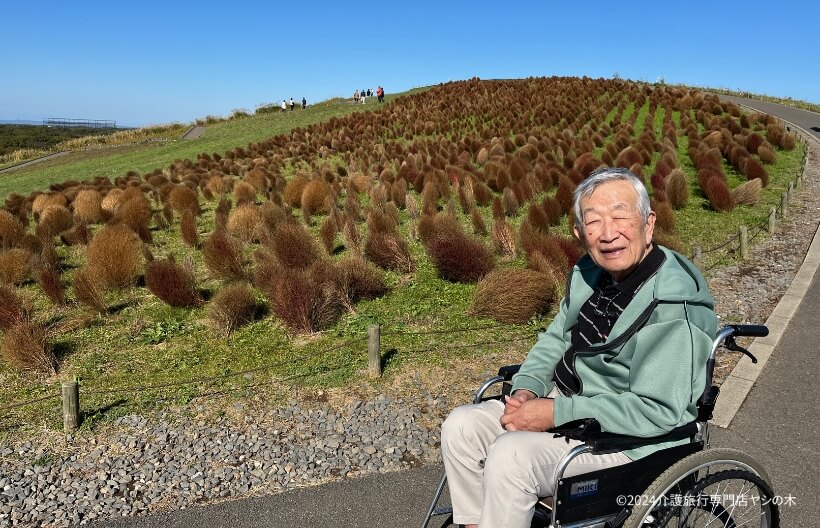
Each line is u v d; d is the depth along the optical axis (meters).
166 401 5.50
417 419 4.95
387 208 12.87
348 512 3.75
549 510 2.64
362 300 8.09
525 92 39.88
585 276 2.80
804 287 7.88
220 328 7.31
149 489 4.17
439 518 3.63
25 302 8.36
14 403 5.62
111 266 9.08
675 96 34.97
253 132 39.56
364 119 35.53
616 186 2.53
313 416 5.07
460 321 7.15
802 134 24.14
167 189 17.73
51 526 3.81
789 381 5.20
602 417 2.36
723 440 4.28
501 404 2.80
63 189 20.62
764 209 12.80
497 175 15.96
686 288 2.37
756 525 2.98
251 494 4.03
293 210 15.46
